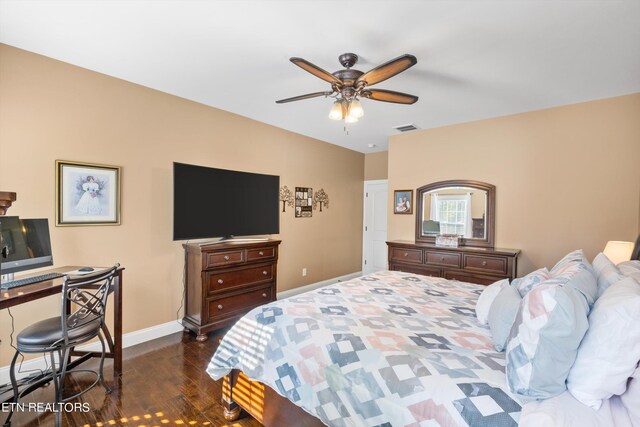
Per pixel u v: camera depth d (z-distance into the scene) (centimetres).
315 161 497
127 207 287
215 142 356
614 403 110
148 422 187
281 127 434
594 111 317
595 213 316
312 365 147
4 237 193
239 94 314
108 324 280
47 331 187
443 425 108
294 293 468
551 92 298
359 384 130
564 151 333
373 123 405
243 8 179
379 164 591
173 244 322
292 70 260
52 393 214
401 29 197
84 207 260
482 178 384
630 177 300
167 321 318
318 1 172
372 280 265
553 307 108
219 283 317
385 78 204
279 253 444
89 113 262
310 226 493
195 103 337
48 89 241
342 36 206
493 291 179
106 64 253
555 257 338
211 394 216
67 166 250
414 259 398
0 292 175
